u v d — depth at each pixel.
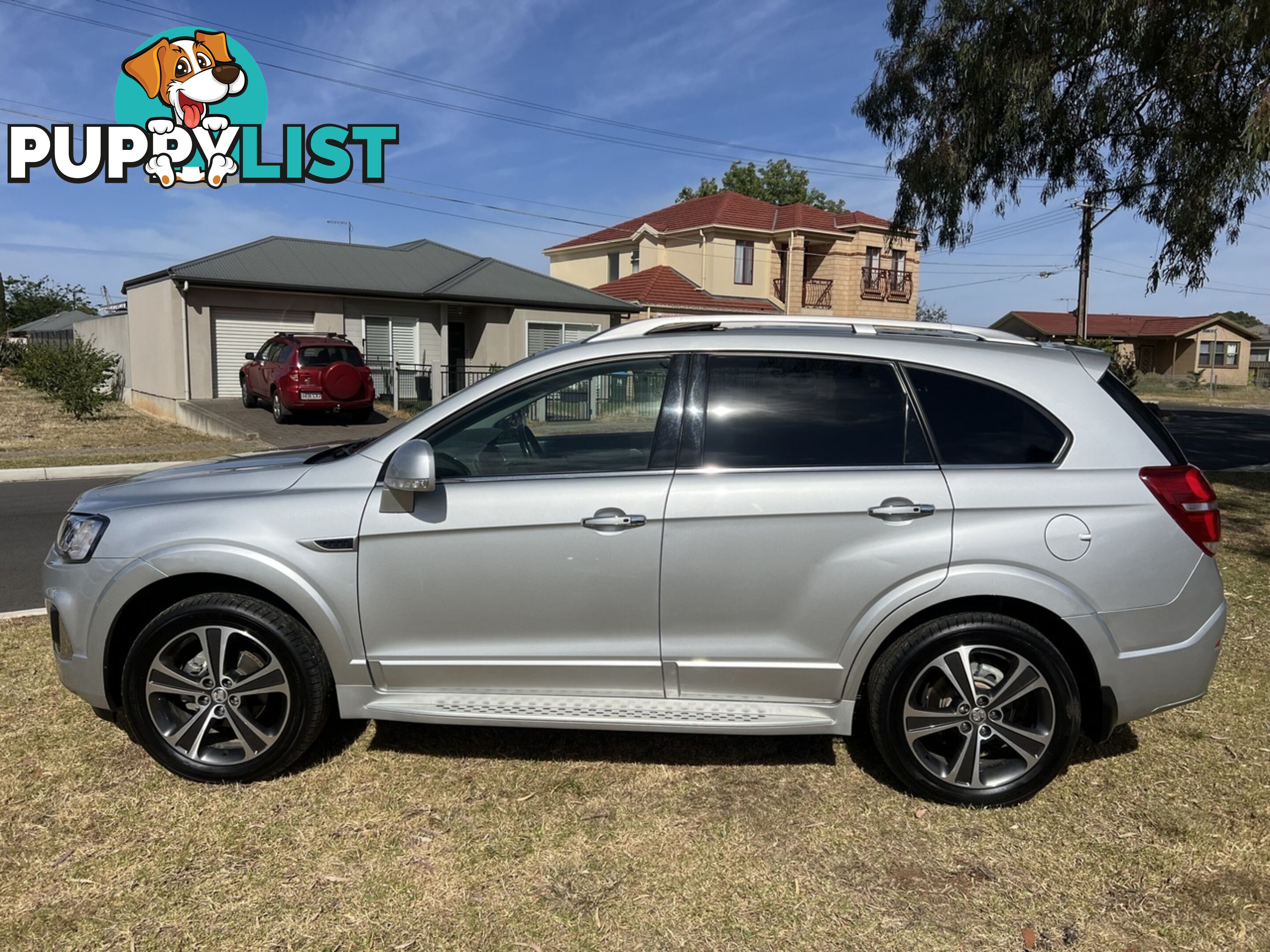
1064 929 2.61
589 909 2.68
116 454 14.62
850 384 3.33
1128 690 3.20
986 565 3.14
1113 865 2.92
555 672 3.32
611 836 3.07
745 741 3.82
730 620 3.25
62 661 3.45
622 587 3.24
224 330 21.31
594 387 3.38
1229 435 19.66
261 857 2.93
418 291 23.66
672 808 3.26
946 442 3.26
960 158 10.42
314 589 3.29
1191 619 3.20
